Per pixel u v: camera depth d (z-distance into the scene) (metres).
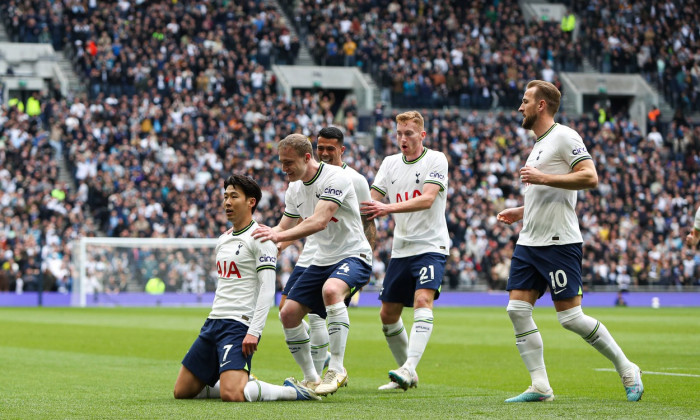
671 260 41.53
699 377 11.18
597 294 39.97
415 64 48.03
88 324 23.31
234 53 46.16
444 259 10.04
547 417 7.36
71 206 37.66
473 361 13.89
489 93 48.75
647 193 44.16
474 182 42.88
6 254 35.38
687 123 47.91
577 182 8.38
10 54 43.47
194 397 8.71
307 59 49.22
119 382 10.66
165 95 43.69
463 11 51.44
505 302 39.09
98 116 40.72
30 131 39.94
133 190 38.25
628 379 8.72
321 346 9.71
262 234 8.52
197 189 39.56
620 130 47.72
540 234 8.75
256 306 8.50
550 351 15.67
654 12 53.16
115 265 36.06
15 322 23.97
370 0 50.94
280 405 8.15
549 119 8.88
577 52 51.03
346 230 9.52
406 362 9.64
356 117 45.59
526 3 53.56
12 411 7.86
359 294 37.97
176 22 46.16
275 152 42.38
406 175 10.12
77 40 44.41
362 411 7.73
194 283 36.94
